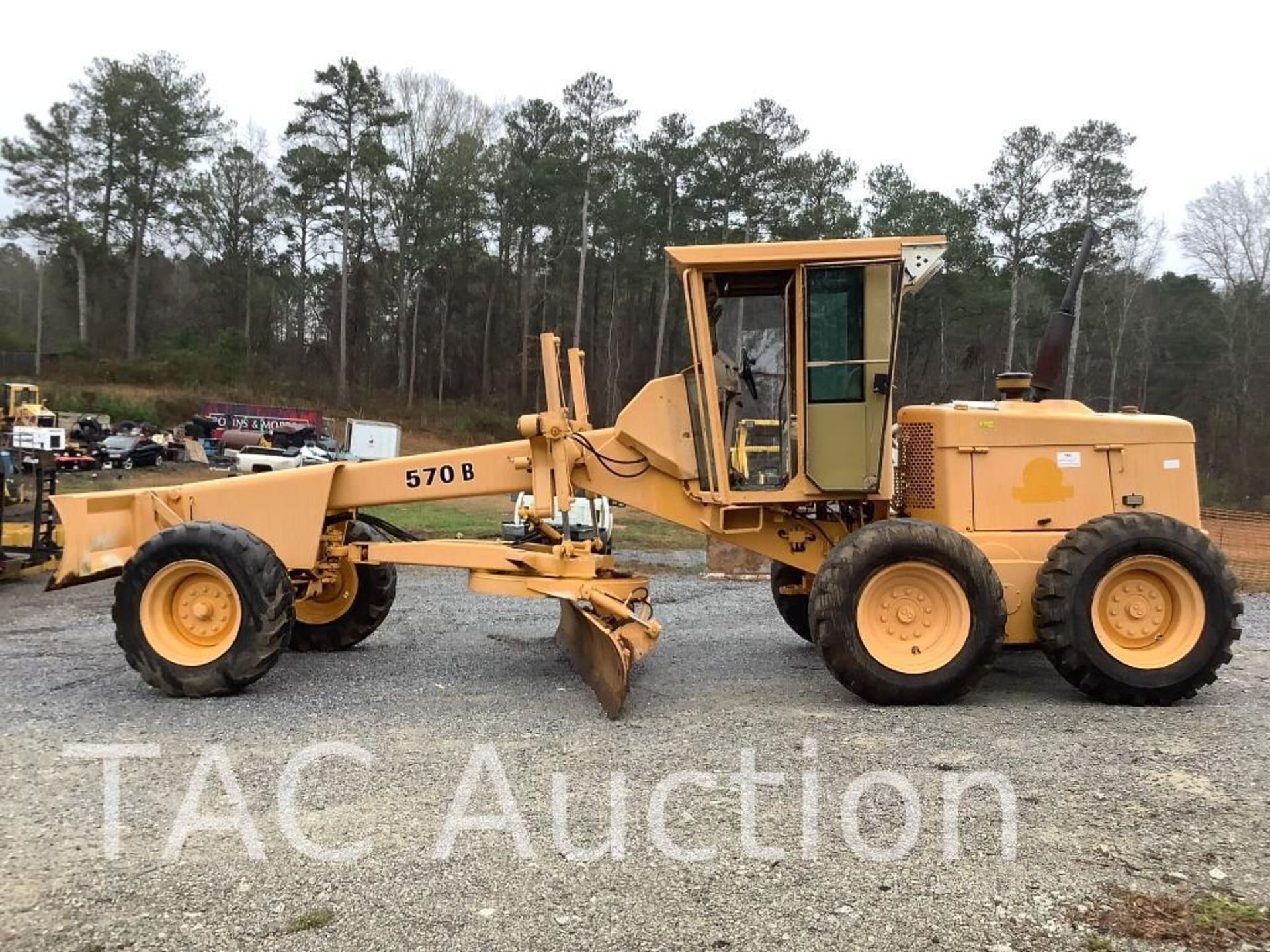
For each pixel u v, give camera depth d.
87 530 6.40
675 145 53.59
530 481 6.88
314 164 59.69
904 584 5.91
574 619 6.96
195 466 38.97
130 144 66.12
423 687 6.42
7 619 9.76
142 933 3.05
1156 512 6.42
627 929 3.06
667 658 7.53
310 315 71.00
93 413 51.31
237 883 3.39
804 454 6.16
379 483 6.98
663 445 6.54
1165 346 55.03
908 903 3.23
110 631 8.99
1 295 77.56
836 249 6.04
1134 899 3.25
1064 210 48.84
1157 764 4.64
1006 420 6.39
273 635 6.14
